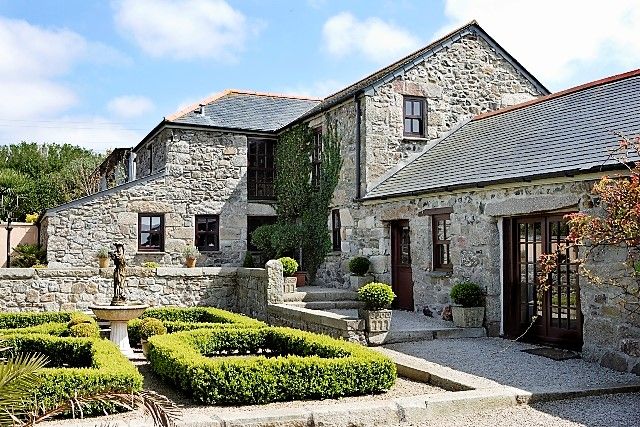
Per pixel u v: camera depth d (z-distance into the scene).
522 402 6.50
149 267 15.02
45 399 5.61
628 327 7.88
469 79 15.62
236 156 18.08
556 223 9.57
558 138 10.65
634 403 6.54
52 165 40.19
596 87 12.33
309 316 11.34
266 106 19.66
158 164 18.62
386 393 7.13
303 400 6.72
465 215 11.14
